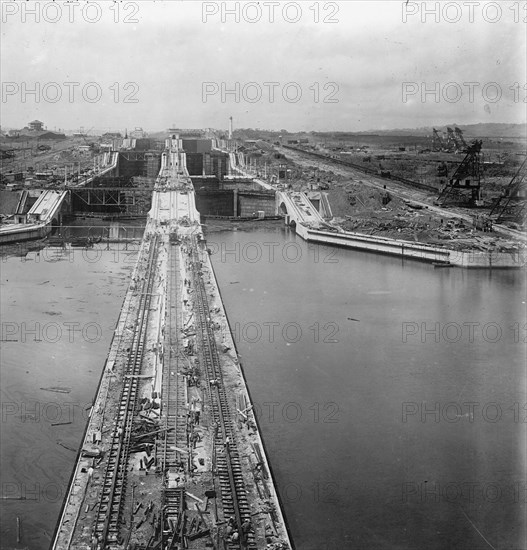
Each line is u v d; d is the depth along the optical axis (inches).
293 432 5152.6
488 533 4133.9
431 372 6387.8
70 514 3796.8
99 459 4301.2
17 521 4124.0
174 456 4360.2
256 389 5915.4
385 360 6673.2
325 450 4928.6
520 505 4370.1
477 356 6835.6
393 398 5812.0
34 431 5132.9
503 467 4776.1
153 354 6161.4
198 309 7608.3
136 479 4106.8
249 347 6924.2
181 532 3629.4
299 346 6998.0
